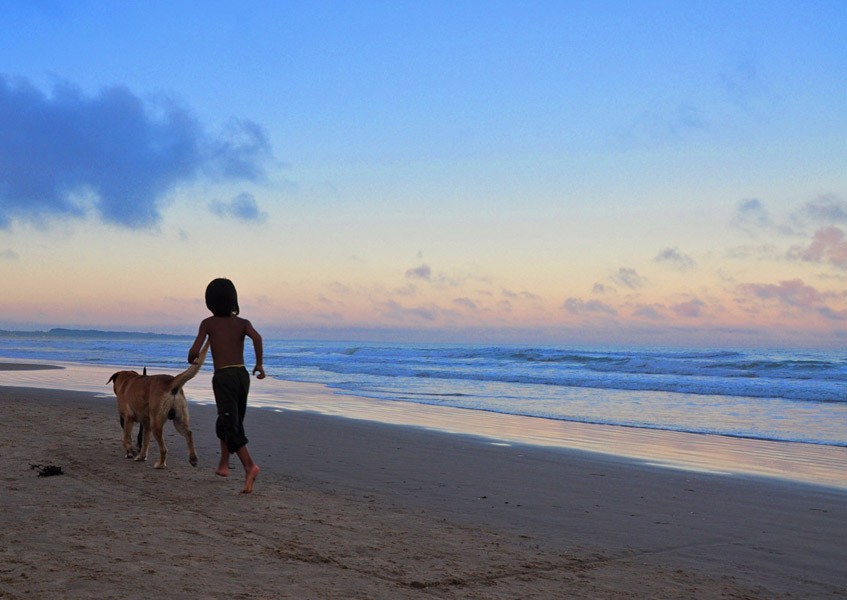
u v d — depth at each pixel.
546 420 13.88
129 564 4.03
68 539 4.49
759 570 4.80
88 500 5.71
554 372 29.91
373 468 8.24
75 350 61.00
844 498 7.18
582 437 11.52
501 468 8.51
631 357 37.31
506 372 30.02
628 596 4.12
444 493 6.94
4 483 6.25
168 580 3.79
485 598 3.93
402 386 22.50
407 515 5.88
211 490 6.41
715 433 12.32
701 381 24.30
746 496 7.22
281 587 3.82
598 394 19.70
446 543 5.02
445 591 3.99
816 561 5.02
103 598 3.48
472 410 15.59
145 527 4.90
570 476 8.09
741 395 19.58
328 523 5.38
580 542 5.30
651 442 11.09
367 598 3.76
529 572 4.46
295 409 15.06
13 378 23.45
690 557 5.05
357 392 20.00
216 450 8.91
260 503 5.95
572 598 4.02
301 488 6.83
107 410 13.14
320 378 26.39
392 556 4.59
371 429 11.91
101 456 7.98
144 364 35.00
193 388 19.64
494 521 5.86
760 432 12.47
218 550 4.45
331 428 11.93
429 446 10.16
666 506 6.69
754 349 92.19
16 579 3.69
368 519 5.62
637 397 18.86
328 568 4.24
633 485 7.66
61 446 8.55
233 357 6.52
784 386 21.89
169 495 6.09
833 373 26.69
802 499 7.11
